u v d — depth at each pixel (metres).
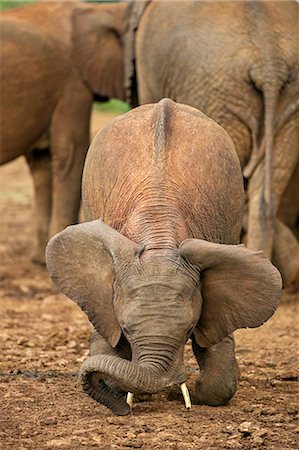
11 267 20.83
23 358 13.04
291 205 17.42
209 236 10.35
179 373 9.44
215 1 15.98
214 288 9.91
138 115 11.03
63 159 20.42
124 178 10.47
